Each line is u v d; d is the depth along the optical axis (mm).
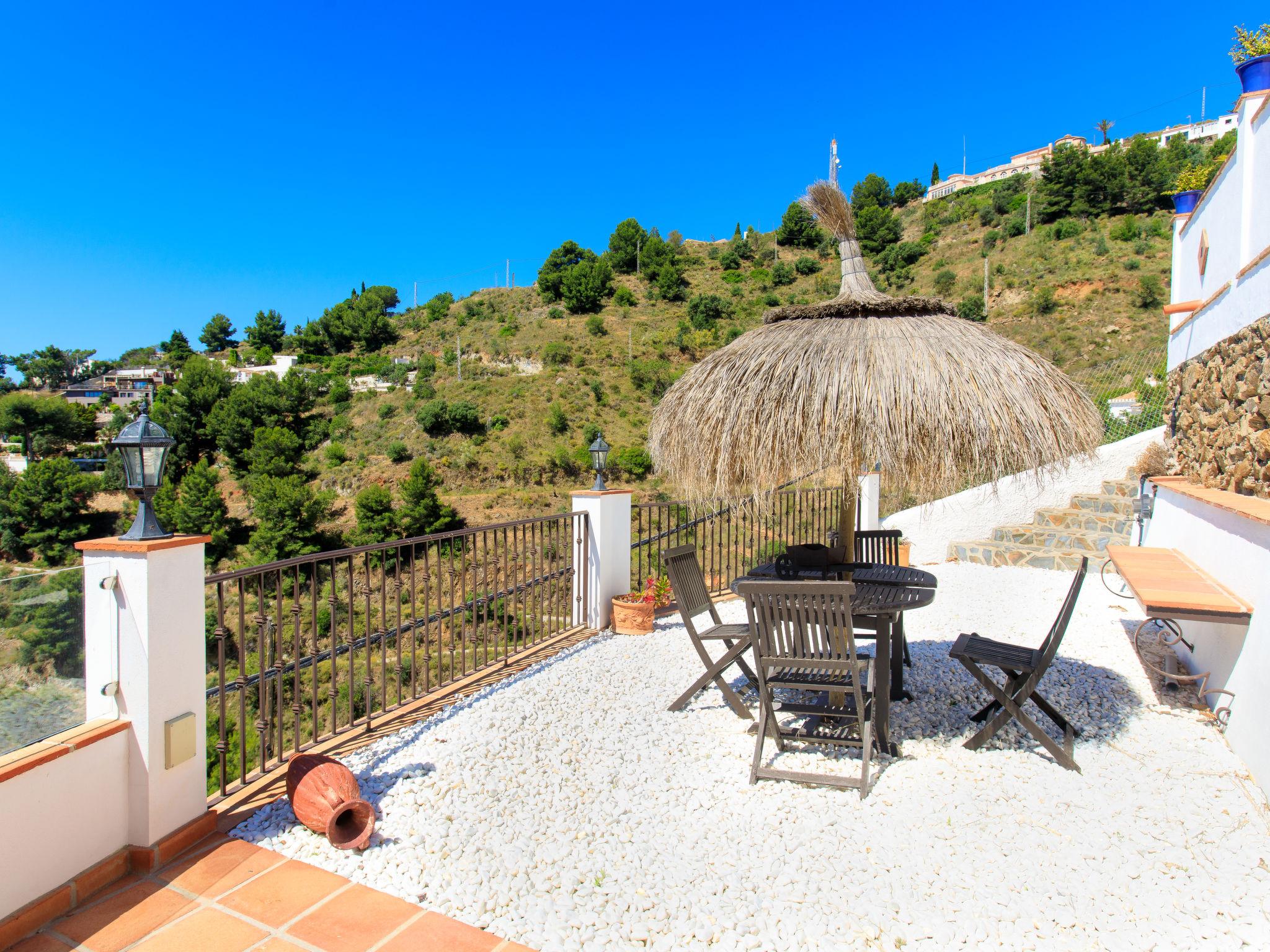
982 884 2189
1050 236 48969
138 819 2314
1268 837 2447
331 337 69562
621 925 2033
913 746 3273
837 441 2812
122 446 2254
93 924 2033
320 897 2170
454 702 3758
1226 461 4500
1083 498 7754
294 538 29359
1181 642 4523
